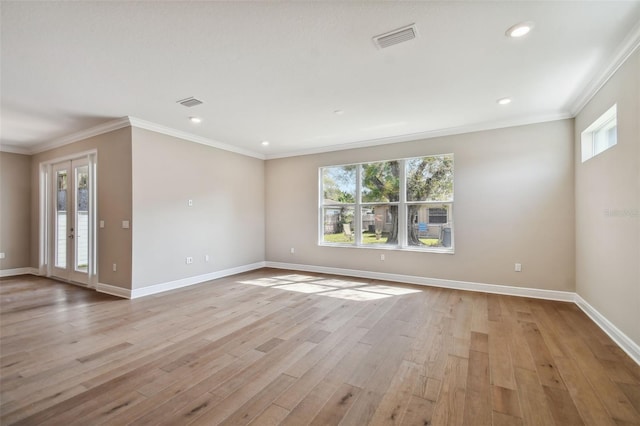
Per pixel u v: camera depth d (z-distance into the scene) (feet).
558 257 13.51
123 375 7.38
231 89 10.73
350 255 18.99
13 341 9.32
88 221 16.19
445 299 13.76
